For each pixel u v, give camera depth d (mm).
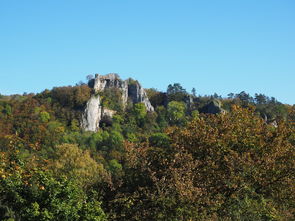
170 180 19062
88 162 55531
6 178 16328
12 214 15844
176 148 22094
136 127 146625
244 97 174250
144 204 19609
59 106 151875
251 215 20719
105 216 17797
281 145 24203
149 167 21422
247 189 21500
